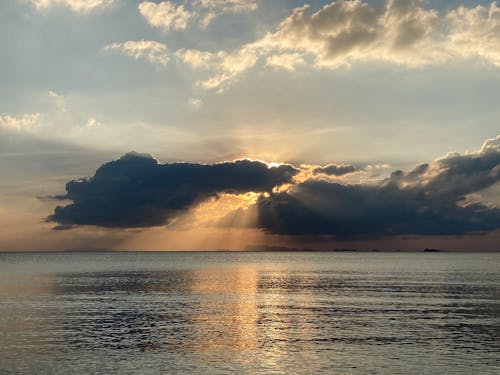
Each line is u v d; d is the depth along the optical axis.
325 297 101.12
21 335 59.03
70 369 44.84
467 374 43.38
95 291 113.75
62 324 66.69
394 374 43.44
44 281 144.75
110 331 61.84
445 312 78.00
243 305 87.81
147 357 48.97
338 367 45.44
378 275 181.38
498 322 68.38
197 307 85.06
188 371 44.34
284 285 132.50
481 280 152.50
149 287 125.81
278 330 62.62
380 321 69.31
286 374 43.41
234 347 53.12
